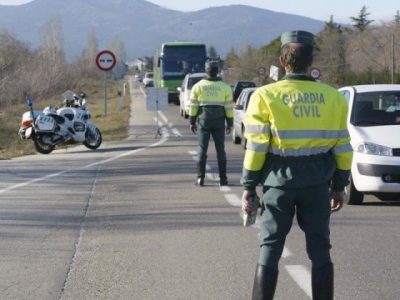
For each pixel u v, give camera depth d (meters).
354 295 13.53
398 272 15.07
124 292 13.88
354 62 124.00
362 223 20.09
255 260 16.08
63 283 14.55
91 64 192.25
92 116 73.06
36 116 41.22
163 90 52.56
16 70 95.69
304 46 11.10
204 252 16.84
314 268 11.13
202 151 26.89
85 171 32.25
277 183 10.92
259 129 10.93
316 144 10.91
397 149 21.97
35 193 25.83
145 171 31.73
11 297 13.65
